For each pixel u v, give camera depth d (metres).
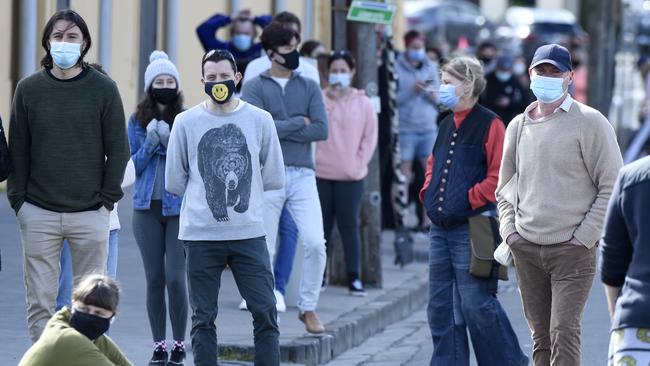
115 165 17.59
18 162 17.55
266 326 17.98
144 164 19.16
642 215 12.88
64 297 19.05
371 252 28.17
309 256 22.16
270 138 17.89
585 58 69.12
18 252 27.45
